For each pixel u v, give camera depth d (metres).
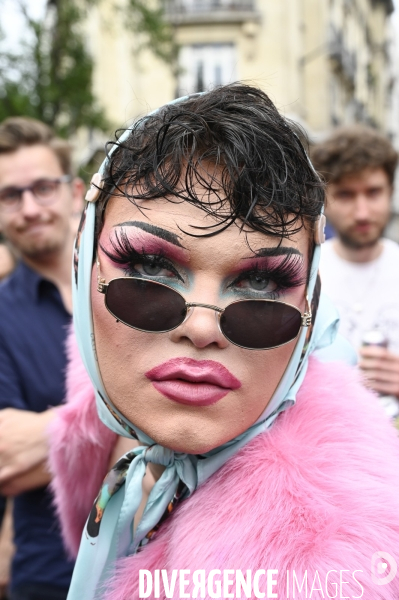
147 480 0.96
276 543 0.73
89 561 0.89
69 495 1.10
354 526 0.73
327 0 11.49
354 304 1.93
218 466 0.82
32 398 1.54
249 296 0.73
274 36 10.45
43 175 1.80
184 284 0.73
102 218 0.81
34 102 7.31
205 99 0.77
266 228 0.71
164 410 0.74
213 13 10.37
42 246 1.78
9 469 1.28
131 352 0.75
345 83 13.70
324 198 0.81
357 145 1.92
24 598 1.46
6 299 1.62
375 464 0.78
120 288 0.74
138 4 8.33
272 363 0.76
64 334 1.58
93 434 1.05
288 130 0.76
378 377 1.43
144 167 0.73
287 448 0.80
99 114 7.78
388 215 1.98
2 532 1.78
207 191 0.70
